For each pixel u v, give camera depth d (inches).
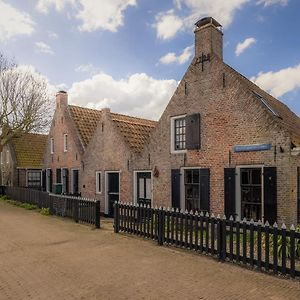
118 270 243.8
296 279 223.3
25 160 1075.3
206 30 437.4
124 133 590.6
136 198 541.6
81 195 688.4
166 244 324.5
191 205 452.8
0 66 842.2
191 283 216.2
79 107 826.2
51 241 341.7
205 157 430.6
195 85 447.5
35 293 199.6
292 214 348.5
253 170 382.6
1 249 307.3
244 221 256.7
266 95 508.1
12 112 853.2
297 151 339.0
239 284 214.2
